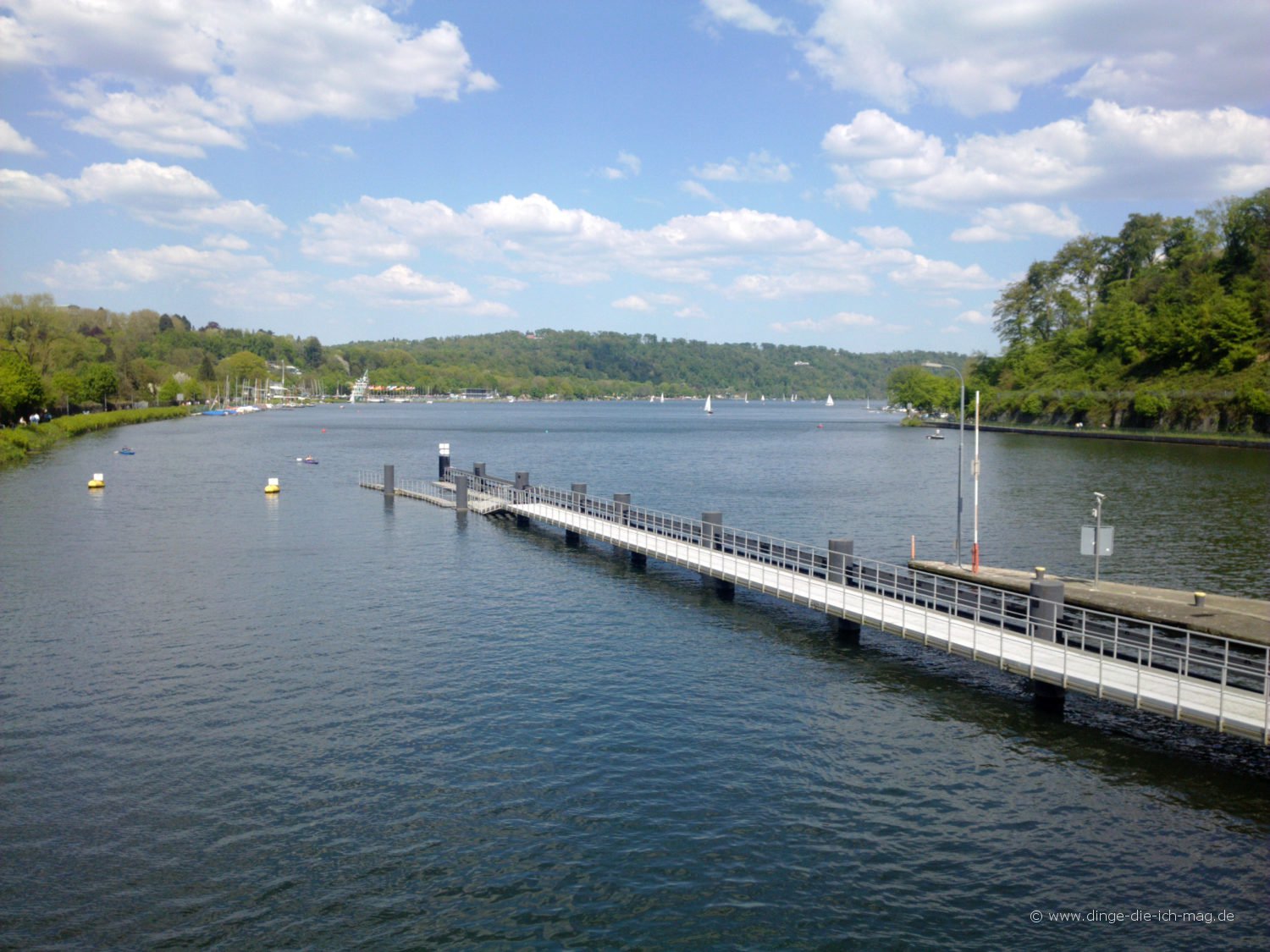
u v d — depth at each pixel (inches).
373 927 865.5
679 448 7219.5
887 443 7760.8
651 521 2957.7
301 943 844.0
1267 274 7834.6
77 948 835.4
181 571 2327.8
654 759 1218.6
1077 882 946.1
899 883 940.6
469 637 1761.8
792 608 2016.5
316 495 3828.7
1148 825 1059.3
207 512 3331.7
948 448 6943.9
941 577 2018.9
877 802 1107.3
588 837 1022.4
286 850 991.0
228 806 1082.1
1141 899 917.8
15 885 926.4
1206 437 6638.8
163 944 841.5
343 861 971.9
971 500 3841.0
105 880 935.7
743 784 1151.6
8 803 1086.4
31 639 1722.4
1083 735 1312.7
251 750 1233.4
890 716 1378.0
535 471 5231.3
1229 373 7386.8
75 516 3191.4
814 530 3134.8
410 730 1304.1
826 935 858.1
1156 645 1676.9
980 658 1408.7
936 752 1248.8
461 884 933.2
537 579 2273.6
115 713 1359.5
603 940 848.9
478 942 845.8
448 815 1066.7
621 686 1493.6
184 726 1310.3
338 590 2139.5
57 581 2199.8
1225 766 1213.7
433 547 2689.5
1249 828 1051.9
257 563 2439.7
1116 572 2411.4
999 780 1168.2
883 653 1686.8
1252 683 1406.3
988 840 1023.6
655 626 1852.9
